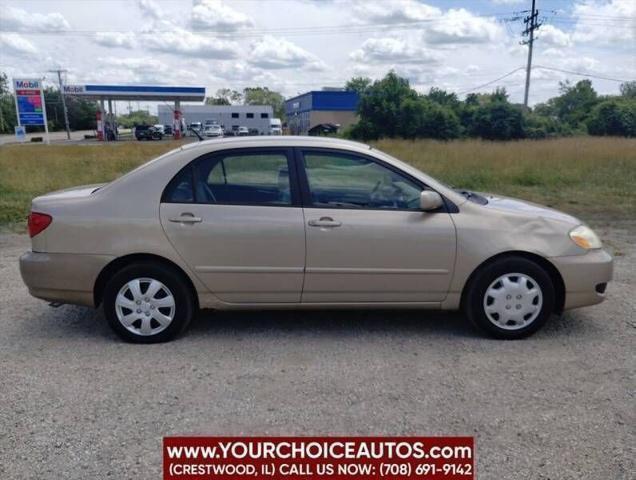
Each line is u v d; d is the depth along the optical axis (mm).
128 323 3838
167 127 61375
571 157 17812
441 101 53500
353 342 3900
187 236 3750
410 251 3811
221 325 4223
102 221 3762
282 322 4289
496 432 2771
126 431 2777
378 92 45750
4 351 3756
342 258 3801
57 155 21891
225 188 3828
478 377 3357
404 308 3982
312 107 63875
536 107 89125
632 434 2748
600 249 4027
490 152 20078
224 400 3080
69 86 50094
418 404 3037
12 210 9391
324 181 3855
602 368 3486
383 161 3875
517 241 3830
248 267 3803
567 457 2566
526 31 43719
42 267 3803
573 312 4520
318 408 2998
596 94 82625
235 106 68188
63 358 3637
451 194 3910
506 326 3928
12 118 86062
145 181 3826
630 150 20078
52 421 2863
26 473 2447
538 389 3207
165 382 3291
